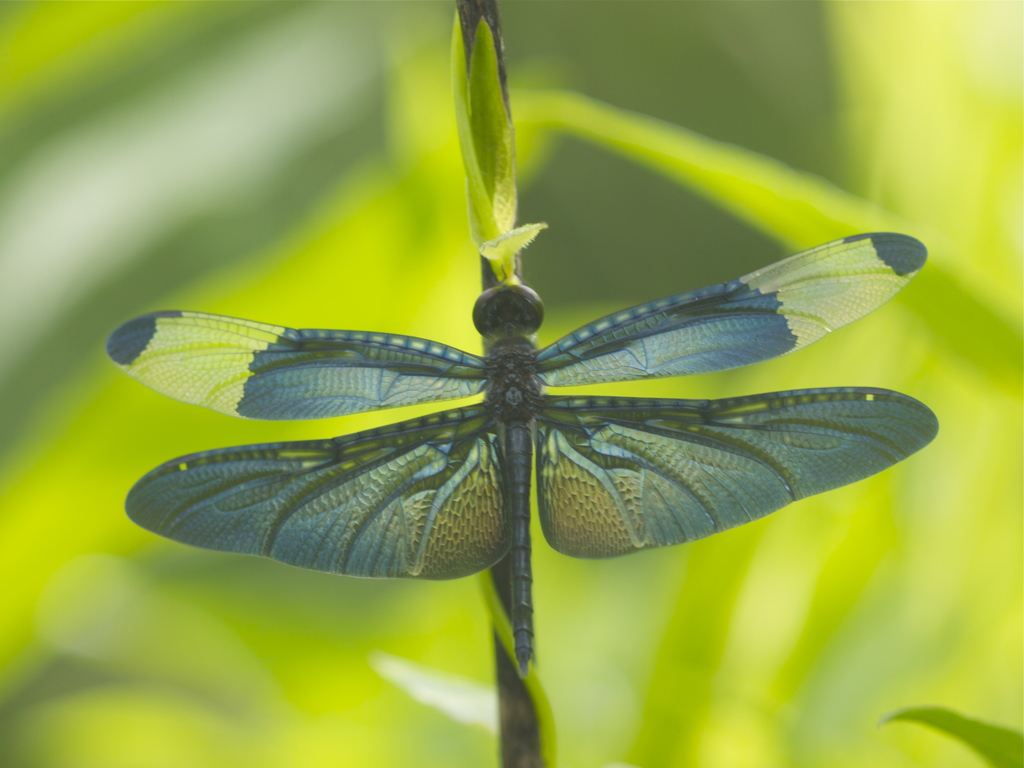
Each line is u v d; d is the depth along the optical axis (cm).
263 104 149
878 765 121
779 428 118
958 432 123
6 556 121
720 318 119
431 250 122
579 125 120
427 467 118
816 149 192
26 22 126
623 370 119
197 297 121
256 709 125
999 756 117
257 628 126
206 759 125
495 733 119
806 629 122
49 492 121
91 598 125
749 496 118
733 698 121
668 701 121
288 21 157
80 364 127
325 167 146
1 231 128
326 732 124
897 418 118
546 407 119
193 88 146
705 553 121
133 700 126
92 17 127
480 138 116
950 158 124
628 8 225
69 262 128
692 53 220
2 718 157
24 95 127
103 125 138
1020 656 121
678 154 120
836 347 124
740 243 246
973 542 122
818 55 205
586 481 118
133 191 135
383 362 119
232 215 138
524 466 118
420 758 124
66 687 150
